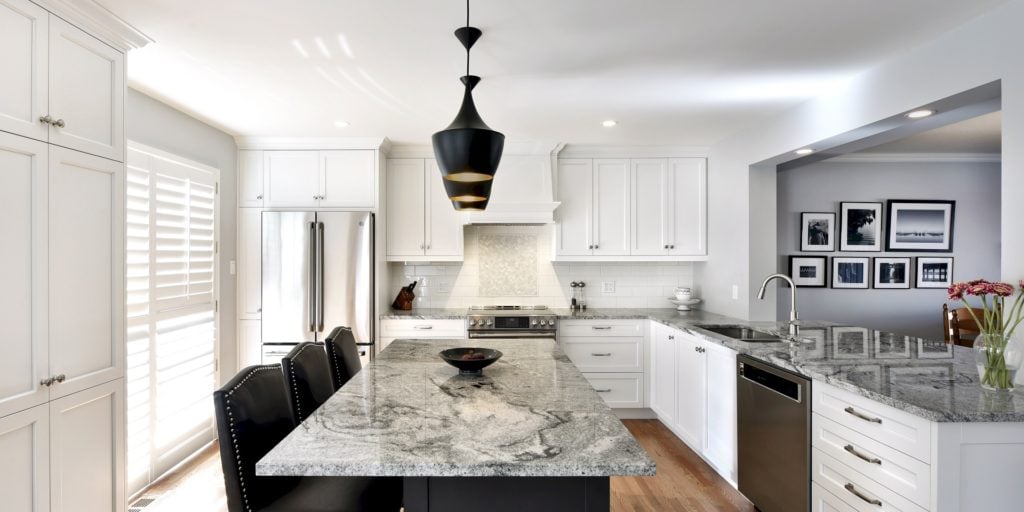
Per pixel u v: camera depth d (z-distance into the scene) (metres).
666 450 3.75
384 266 4.50
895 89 2.56
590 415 1.66
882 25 2.21
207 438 3.72
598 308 4.98
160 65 2.65
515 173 4.51
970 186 5.30
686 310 4.68
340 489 1.73
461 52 2.50
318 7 2.06
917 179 5.29
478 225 4.97
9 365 1.71
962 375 2.10
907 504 1.74
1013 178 1.96
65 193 1.92
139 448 2.99
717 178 4.48
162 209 3.22
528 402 1.81
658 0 2.02
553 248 4.67
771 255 3.94
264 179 4.26
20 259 1.75
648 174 4.67
